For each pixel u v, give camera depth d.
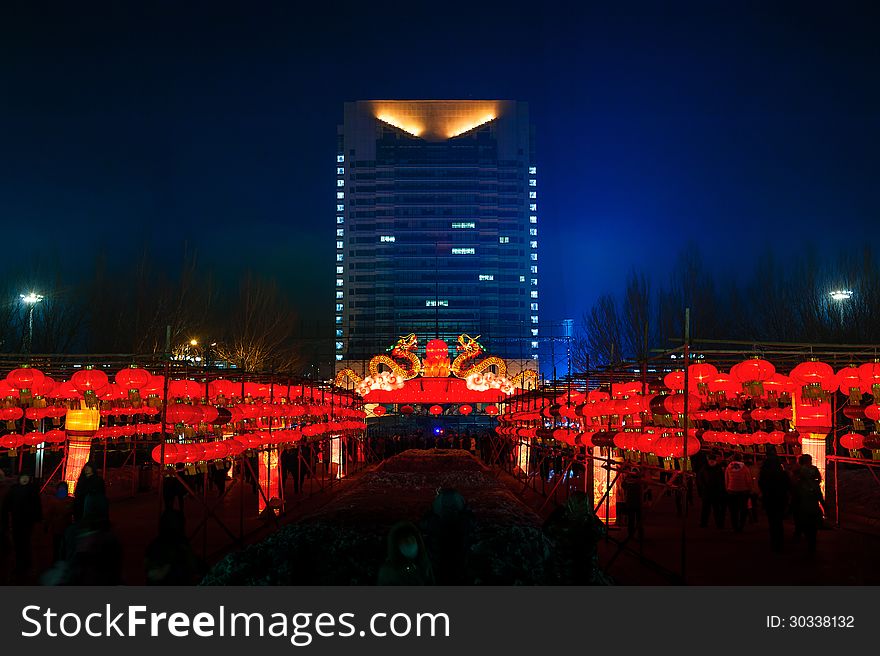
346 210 124.38
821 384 15.66
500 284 122.50
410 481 21.39
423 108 128.12
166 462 14.58
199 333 43.97
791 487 16.78
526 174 126.88
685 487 12.82
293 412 21.48
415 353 41.84
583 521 10.30
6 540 14.02
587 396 19.56
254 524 19.70
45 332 37.31
